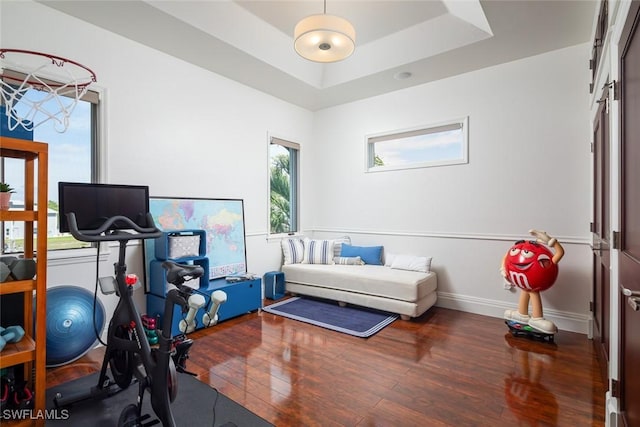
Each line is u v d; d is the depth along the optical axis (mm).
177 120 3285
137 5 2449
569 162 3088
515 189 3355
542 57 3207
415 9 2984
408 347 2672
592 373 2250
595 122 2629
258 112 4125
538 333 2787
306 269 4004
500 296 3439
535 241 3045
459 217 3689
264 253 4207
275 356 2498
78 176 2676
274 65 3471
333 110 4734
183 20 2656
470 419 1766
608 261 2004
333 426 1708
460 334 2955
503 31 2805
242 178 3930
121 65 2867
